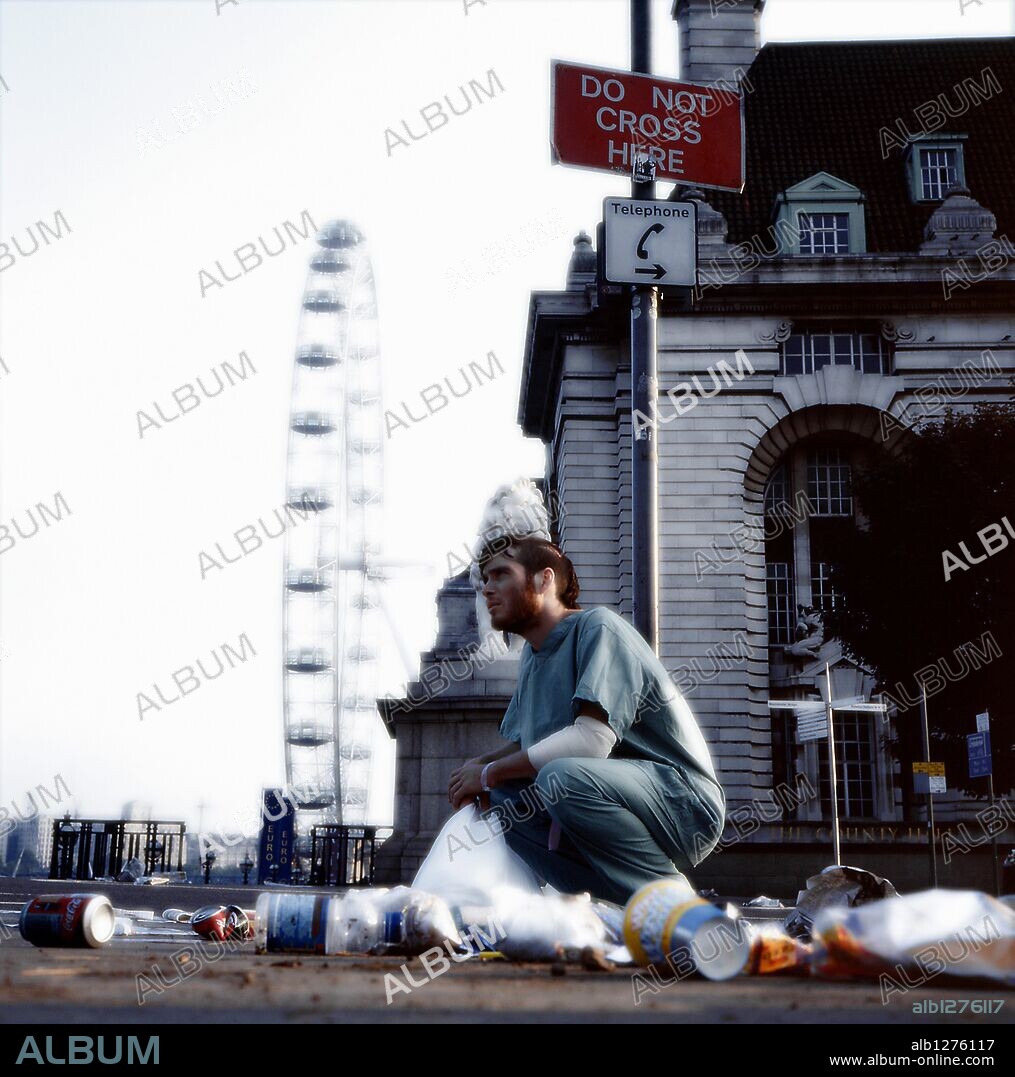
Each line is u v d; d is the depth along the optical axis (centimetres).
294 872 3394
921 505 3139
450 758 2012
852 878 439
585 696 448
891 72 4397
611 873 441
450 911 416
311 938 388
